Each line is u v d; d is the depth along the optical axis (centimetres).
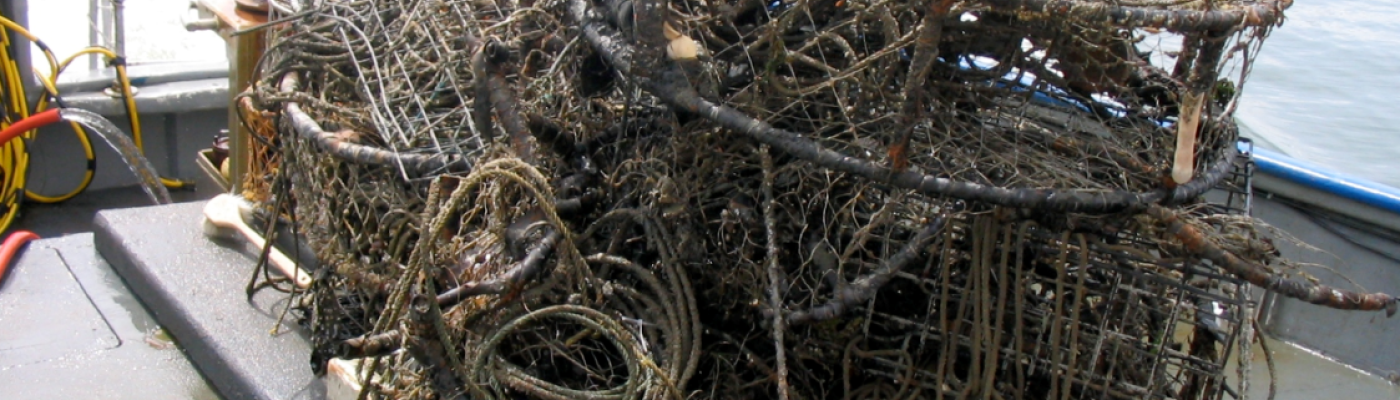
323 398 241
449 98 229
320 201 238
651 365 170
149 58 530
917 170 168
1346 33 415
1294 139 354
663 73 179
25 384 260
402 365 199
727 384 200
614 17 192
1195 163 185
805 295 191
